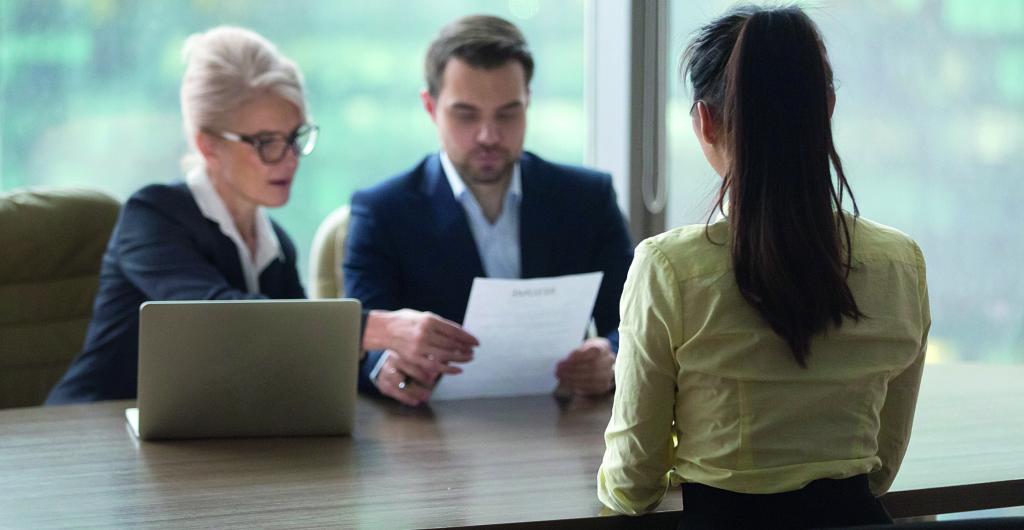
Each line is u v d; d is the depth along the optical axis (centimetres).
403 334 254
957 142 394
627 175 424
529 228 296
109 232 317
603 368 262
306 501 182
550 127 430
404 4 403
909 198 401
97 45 376
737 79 155
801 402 158
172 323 221
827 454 159
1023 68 384
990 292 393
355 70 401
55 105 375
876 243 166
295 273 314
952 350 401
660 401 163
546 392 266
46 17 371
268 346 224
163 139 385
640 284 163
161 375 221
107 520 172
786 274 154
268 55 290
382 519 172
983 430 224
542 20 423
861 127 400
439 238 289
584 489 188
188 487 191
